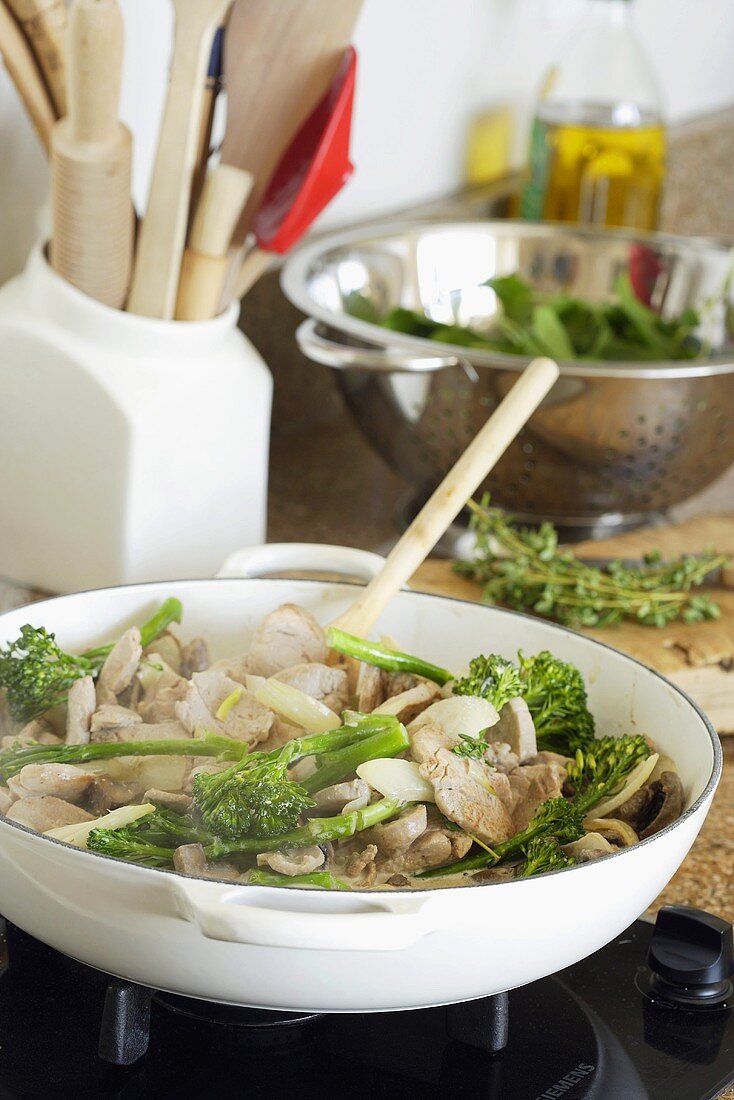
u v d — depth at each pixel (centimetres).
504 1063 113
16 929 119
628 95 191
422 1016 116
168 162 138
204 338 142
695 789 116
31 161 153
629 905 109
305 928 103
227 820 110
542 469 156
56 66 140
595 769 120
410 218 193
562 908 106
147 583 128
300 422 185
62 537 144
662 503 161
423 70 191
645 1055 114
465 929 104
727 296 179
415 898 104
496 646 128
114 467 140
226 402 144
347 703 123
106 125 136
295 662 124
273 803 110
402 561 127
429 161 196
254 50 140
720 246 181
